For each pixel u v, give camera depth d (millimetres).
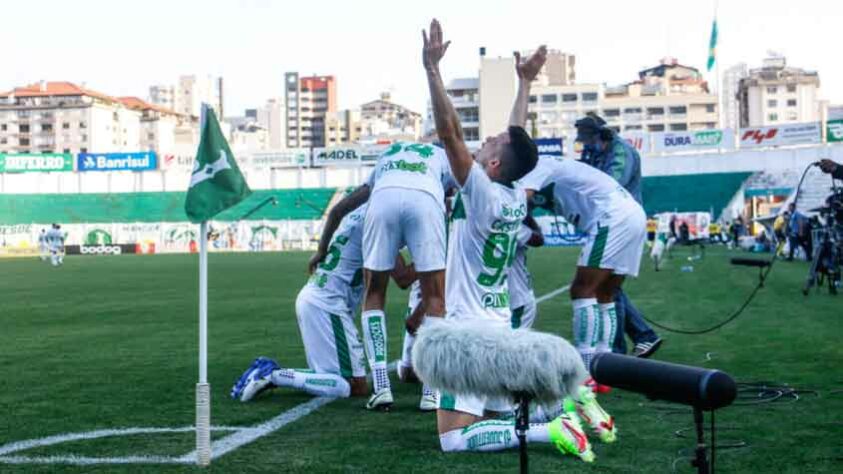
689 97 130625
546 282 19500
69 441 4828
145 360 8297
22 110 140875
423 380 3498
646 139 58625
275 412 5613
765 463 4203
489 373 3314
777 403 5668
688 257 31719
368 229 5703
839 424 5039
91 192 68250
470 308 4672
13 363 8148
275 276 24484
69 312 13953
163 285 21125
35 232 64375
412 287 7043
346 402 5980
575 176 6398
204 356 4223
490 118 106750
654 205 61406
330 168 68562
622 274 6348
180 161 66375
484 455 4352
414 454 4398
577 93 132375
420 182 5672
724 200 60219
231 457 4395
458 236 4707
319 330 6188
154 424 5285
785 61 146875
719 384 2883
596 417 4648
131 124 149375
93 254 58375
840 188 14320
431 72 4395
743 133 56438
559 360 3289
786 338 8977
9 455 4492
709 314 11750
